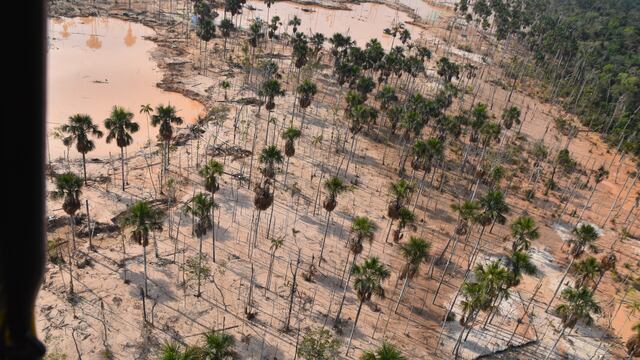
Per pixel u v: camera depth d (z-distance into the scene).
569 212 126.56
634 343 73.25
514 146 154.88
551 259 106.00
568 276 101.06
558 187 137.88
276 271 85.00
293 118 139.62
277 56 185.12
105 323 68.69
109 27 186.50
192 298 75.94
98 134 94.62
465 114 158.88
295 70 174.62
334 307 80.06
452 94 153.12
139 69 155.75
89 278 75.81
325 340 69.38
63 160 104.75
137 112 130.50
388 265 92.56
